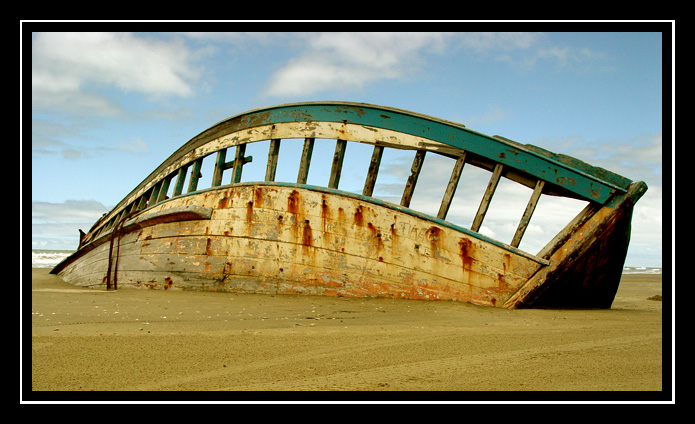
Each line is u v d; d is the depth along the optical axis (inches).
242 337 195.3
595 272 322.3
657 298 464.8
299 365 148.6
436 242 345.4
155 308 304.3
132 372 138.8
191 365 147.5
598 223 307.3
